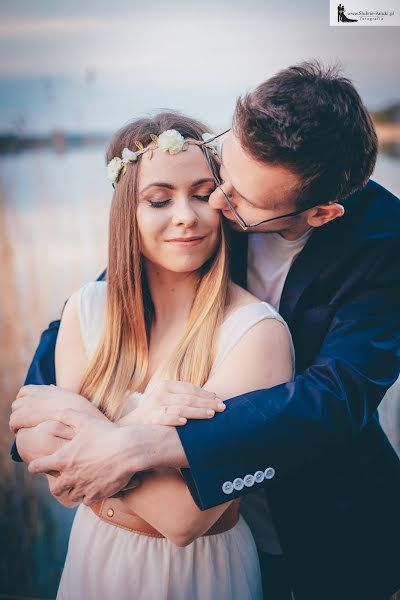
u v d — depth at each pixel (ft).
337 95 4.35
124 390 4.58
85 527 4.64
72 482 4.14
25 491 8.31
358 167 4.55
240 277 5.22
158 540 4.42
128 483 4.17
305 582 5.26
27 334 10.11
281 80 4.35
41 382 5.04
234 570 4.58
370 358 4.55
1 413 8.91
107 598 4.45
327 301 4.88
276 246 5.05
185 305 4.68
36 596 7.51
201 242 4.38
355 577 5.22
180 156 4.26
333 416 4.24
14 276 11.53
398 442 8.08
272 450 4.10
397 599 5.95
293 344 4.94
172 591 4.39
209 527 4.23
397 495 5.32
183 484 4.15
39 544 7.95
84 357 4.84
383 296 4.76
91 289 4.98
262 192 4.37
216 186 4.41
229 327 4.44
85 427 4.22
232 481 4.06
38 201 13.25
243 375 4.31
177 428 4.06
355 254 4.83
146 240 4.39
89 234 13.55
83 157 14.74
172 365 4.45
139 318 4.61
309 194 4.43
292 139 4.19
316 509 5.18
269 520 5.44
